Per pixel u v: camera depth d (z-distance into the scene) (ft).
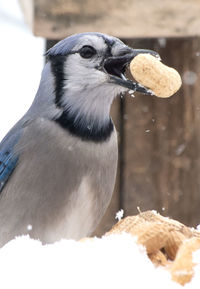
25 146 6.89
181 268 6.41
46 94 6.93
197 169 7.20
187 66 7.23
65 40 6.92
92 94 6.90
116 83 6.89
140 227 6.51
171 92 6.88
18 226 6.89
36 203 6.88
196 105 7.22
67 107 6.90
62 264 6.42
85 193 6.89
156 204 7.20
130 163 7.22
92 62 6.90
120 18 7.11
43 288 6.39
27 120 6.93
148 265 6.42
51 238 6.88
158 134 7.22
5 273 6.42
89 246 6.45
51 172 6.88
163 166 7.21
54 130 6.89
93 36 6.91
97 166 6.89
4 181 6.91
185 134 7.21
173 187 7.20
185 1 7.10
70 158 6.88
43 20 7.12
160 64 6.89
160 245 6.49
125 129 7.22
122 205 7.22
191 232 6.53
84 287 6.38
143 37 7.18
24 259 6.44
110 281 6.39
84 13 7.11
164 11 7.11
